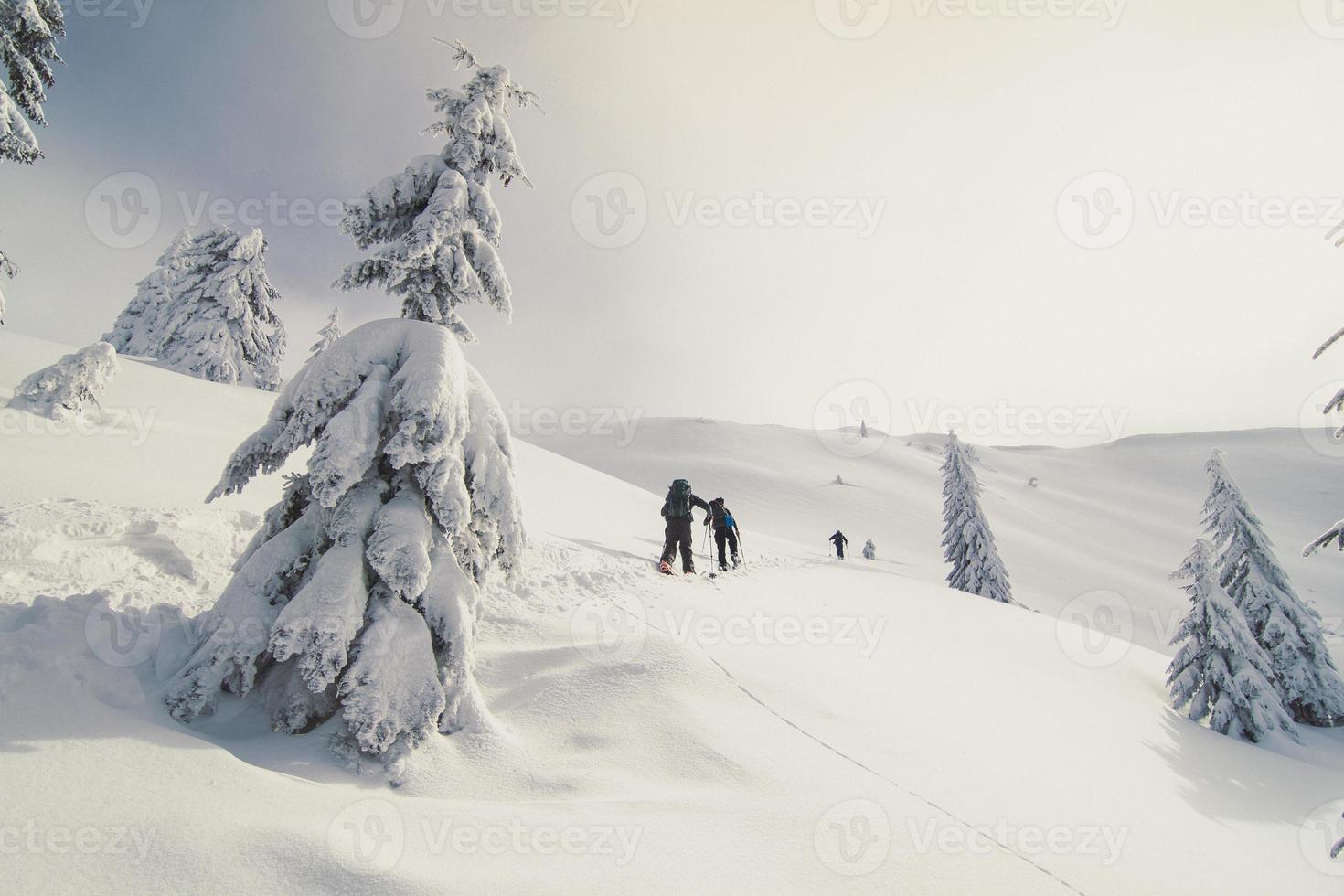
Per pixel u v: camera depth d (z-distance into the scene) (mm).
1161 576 59375
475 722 4215
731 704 5012
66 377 11039
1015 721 7199
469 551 4875
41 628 3465
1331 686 15805
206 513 7238
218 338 25719
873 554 47594
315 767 3559
